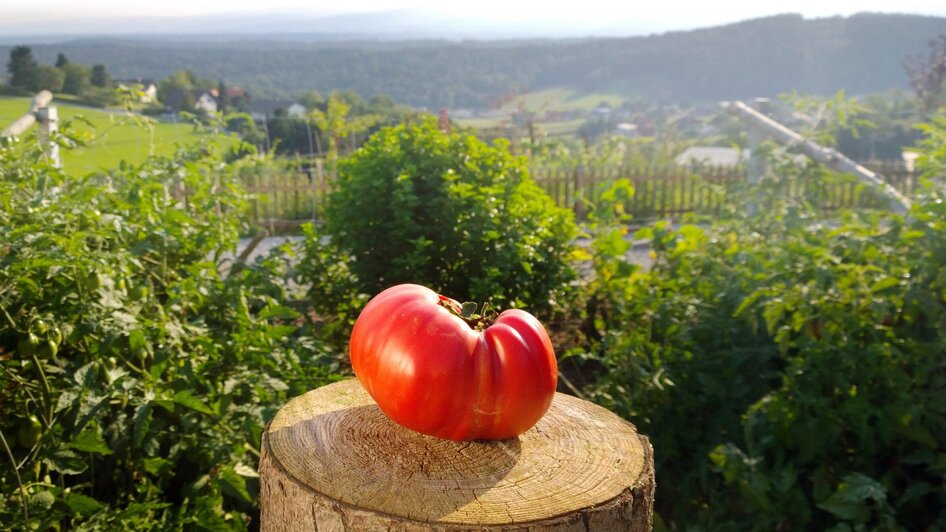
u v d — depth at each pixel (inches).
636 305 181.2
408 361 65.5
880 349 133.6
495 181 212.1
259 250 378.0
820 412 135.3
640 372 156.3
